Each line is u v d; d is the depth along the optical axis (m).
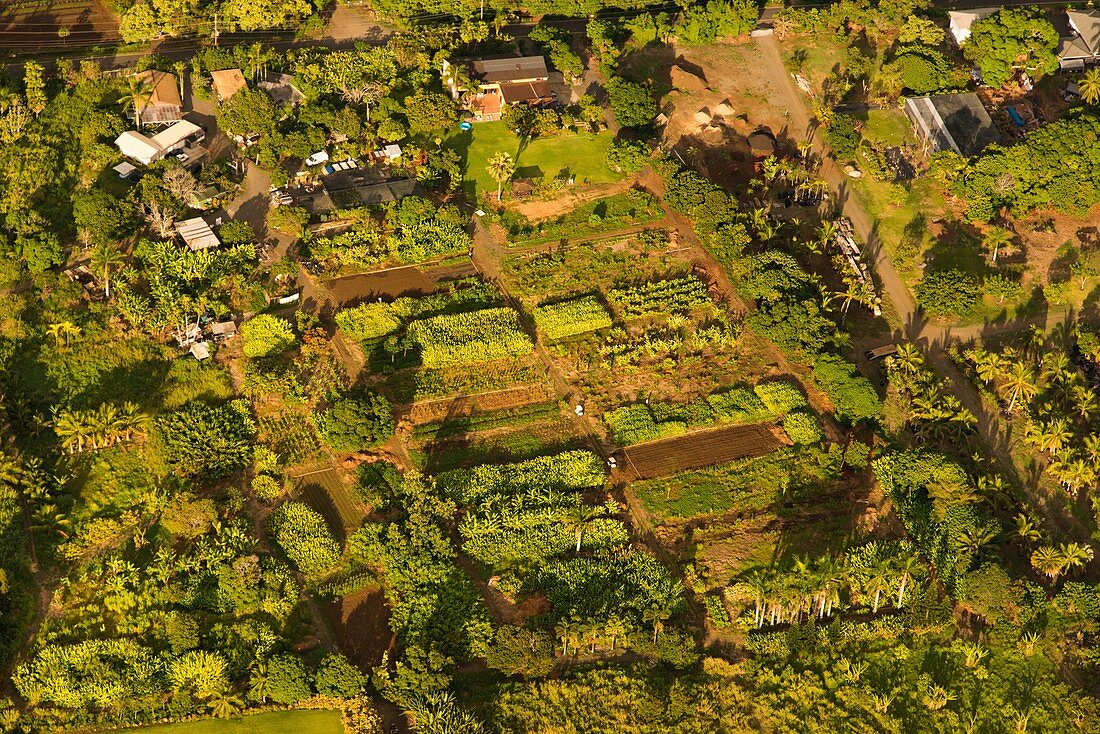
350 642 162.88
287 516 175.75
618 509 183.00
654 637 164.75
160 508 174.75
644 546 178.38
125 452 182.12
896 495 186.38
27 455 178.38
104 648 157.88
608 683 159.75
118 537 171.00
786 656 165.38
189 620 159.50
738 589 171.75
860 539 181.75
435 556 172.50
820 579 171.62
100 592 164.00
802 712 159.50
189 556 168.38
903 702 162.25
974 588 170.38
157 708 153.00
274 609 164.25
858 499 188.38
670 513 183.88
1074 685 166.25
